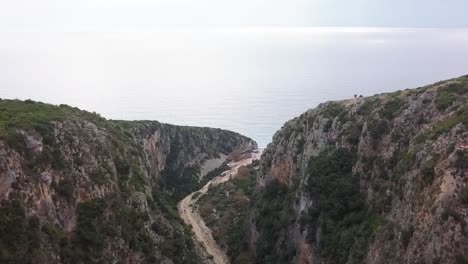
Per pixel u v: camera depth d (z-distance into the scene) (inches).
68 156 2682.1
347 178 3506.4
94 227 2593.5
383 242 2571.4
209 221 5319.9
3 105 3058.6
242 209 5423.2
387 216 2773.1
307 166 4020.7
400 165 2844.5
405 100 3422.7
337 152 3722.9
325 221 3393.2
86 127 3031.5
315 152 4052.7
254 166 7253.9
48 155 2529.5
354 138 3656.5
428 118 3065.9
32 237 2210.9
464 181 2091.5
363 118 3673.7
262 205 4616.1
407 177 2652.6
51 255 2271.2
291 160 4424.2
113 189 2886.3
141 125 6412.4
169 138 7475.4
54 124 2738.7
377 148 3371.1
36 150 2468.0
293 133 4601.4
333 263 3100.4
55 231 2361.0
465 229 1982.0
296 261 3656.5
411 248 2213.3
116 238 2696.9
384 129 3361.2
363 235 2928.2
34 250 2187.5
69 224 2507.4
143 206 3120.1
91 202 2672.2
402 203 2581.2
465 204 2036.2
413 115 3179.1
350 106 4030.5
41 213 2343.8
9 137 2370.8
